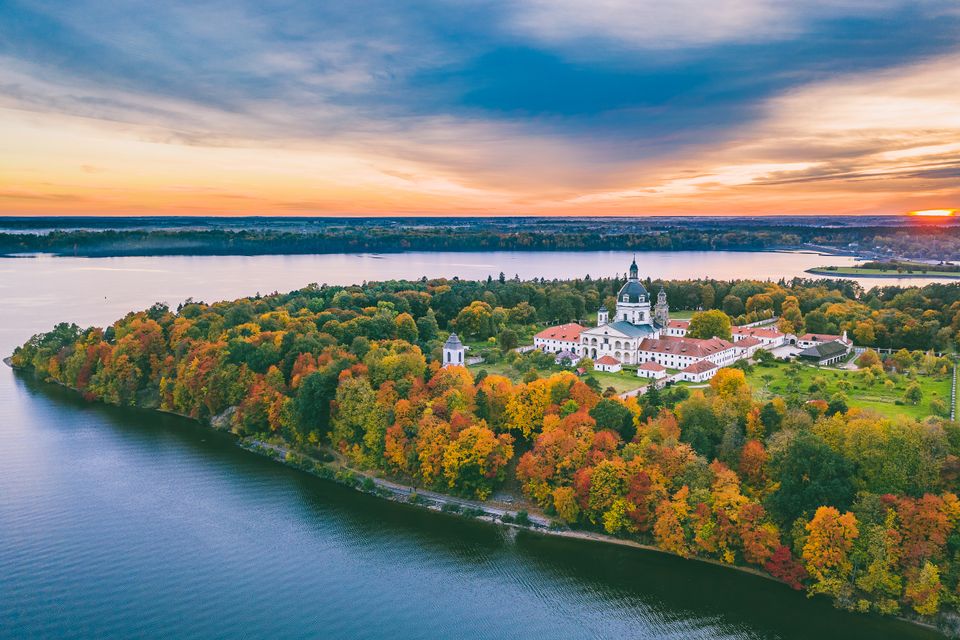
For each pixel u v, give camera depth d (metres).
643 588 165.50
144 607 157.12
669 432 198.38
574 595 163.25
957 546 153.25
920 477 167.50
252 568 172.88
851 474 171.38
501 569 173.50
